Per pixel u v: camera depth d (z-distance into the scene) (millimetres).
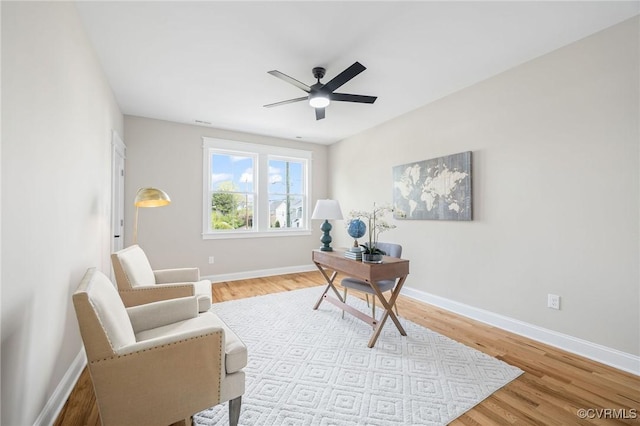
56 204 1573
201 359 1313
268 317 3027
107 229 2916
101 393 1148
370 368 2047
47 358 1482
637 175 1984
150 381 1216
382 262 2518
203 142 4438
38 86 1359
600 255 2152
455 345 2400
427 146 3547
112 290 1496
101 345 1142
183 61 2557
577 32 2166
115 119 3324
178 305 1842
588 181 2213
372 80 2936
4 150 1094
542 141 2480
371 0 1825
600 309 2148
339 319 2980
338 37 2219
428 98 3387
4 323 1095
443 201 3293
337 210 3129
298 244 5340
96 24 2043
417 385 1848
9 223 1127
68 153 1746
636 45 1981
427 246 3535
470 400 1703
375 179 4430
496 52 2434
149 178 4055
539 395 1753
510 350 2320
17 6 1184
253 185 4949
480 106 2961
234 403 1413
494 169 2840
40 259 1389
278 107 3662
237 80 2918
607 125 2115
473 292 3025
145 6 1870
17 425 1195
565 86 2338
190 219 4352
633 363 1986
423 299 3562
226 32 2148
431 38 2234
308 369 2033
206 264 4477
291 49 2371
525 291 2596
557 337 2371
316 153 5539
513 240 2688
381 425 1503
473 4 1862
